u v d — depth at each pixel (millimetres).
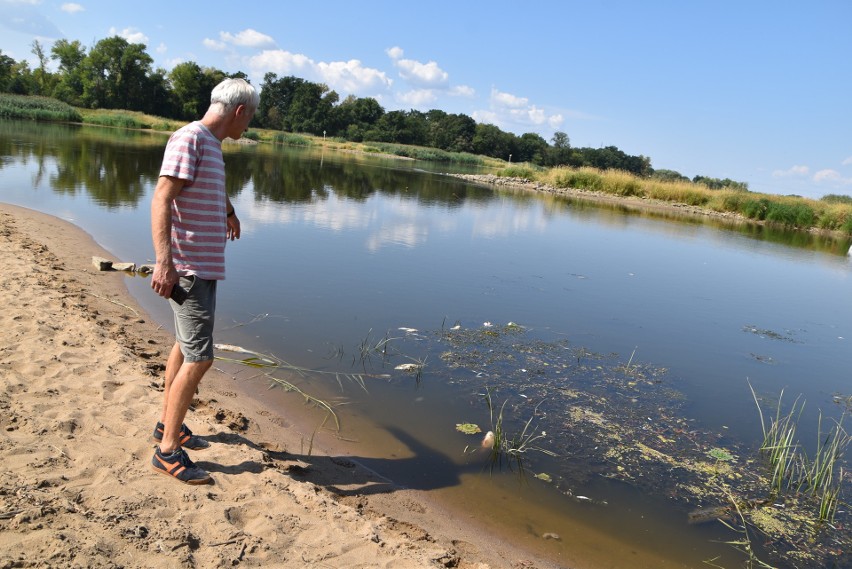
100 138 31906
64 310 5371
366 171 31641
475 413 4730
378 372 5277
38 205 11141
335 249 10188
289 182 20625
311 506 3045
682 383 5742
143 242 9094
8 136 26500
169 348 5195
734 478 4168
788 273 12953
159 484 2902
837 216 25984
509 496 3709
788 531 3621
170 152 2885
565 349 6328
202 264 2979
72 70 71312
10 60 67250
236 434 3801
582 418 4816
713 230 20797
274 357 5359
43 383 3781
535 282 9250
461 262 10195
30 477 2705
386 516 3264
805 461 4492
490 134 97188
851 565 3340
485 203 21188
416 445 4184
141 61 71375
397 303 7352
